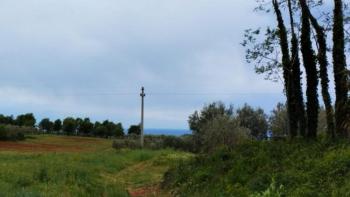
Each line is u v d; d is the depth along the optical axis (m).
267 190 15.35
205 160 24.94
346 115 21.67
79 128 97.12
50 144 70.06
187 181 22.56
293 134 25.64
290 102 25.89
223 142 45.62
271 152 21.69
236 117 53.50
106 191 20.53
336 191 14.05
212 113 56.44
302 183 15.78
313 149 20.09
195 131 56.59
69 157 37.50
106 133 94.06
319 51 23.28
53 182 20.02
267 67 26.27
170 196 21.81
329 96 22.80
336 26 22.39
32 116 98.31
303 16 24.19
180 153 39.69
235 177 19.53
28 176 20.69
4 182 18.34
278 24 26.06
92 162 34.84
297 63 25.72
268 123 56.41
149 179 27.50
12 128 75.69
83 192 18.64
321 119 42.69
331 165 16.36
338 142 20.11
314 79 24.16
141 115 58.62
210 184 20.52
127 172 31.59
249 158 21.78
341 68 22.08
